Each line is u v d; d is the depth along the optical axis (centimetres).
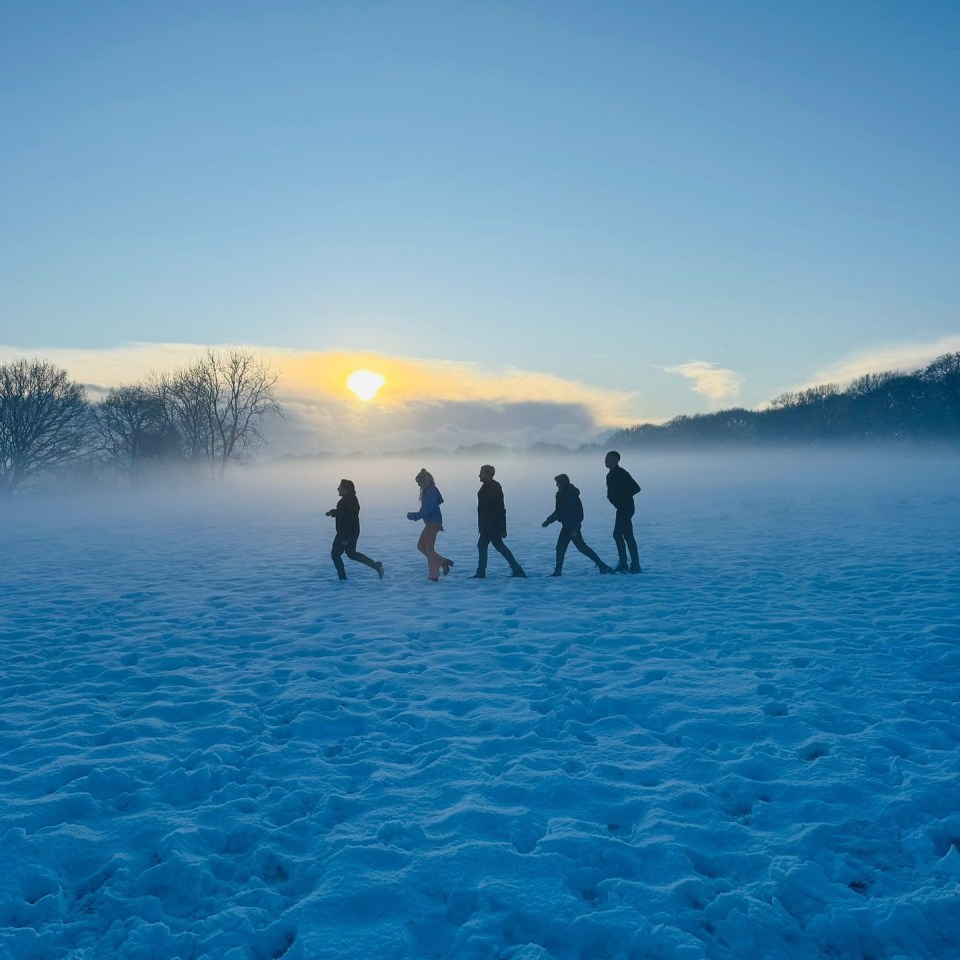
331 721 580
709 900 335
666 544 1709
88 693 670
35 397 6194
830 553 1471
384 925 319
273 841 394
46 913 336
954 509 2438
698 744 521
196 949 308
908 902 324
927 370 13825
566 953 306
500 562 1505
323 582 1306
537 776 462
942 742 502
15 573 1498
